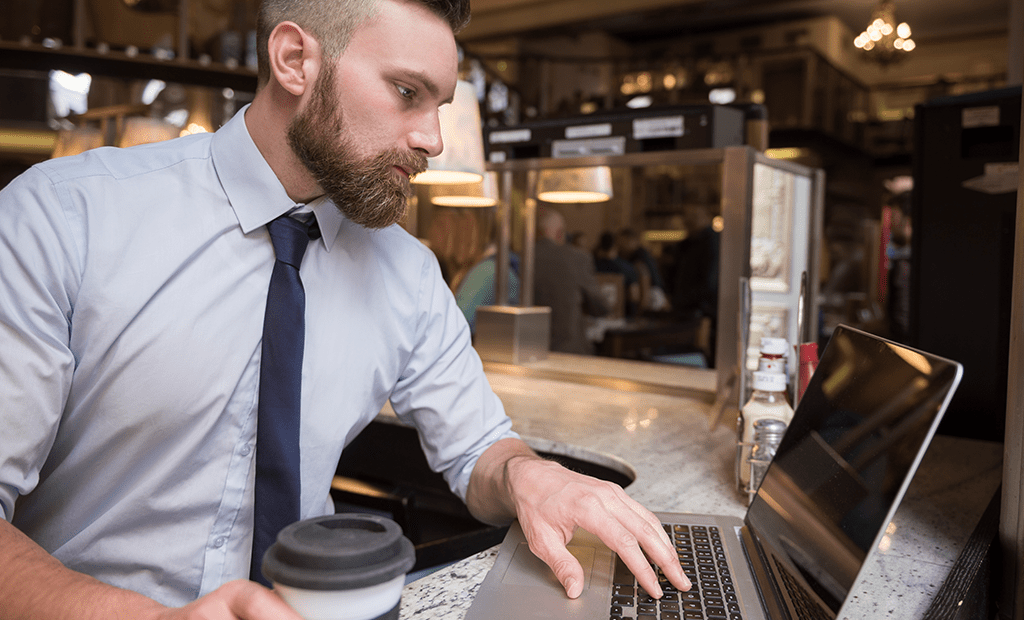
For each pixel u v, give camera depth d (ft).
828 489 2.14
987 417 4.93
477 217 8.66
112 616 1.74
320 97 2.45
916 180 5.21
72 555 2.71
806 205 7.36
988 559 2.60
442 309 3.34
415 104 2.51
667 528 2.89
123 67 13.80
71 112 13.80
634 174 20.83
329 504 3.18
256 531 2.58
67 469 2.63
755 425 3.40
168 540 2.71
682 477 3.92
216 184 2.68
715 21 27.96
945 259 5.09
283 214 2.71
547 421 5.34
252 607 1.49
